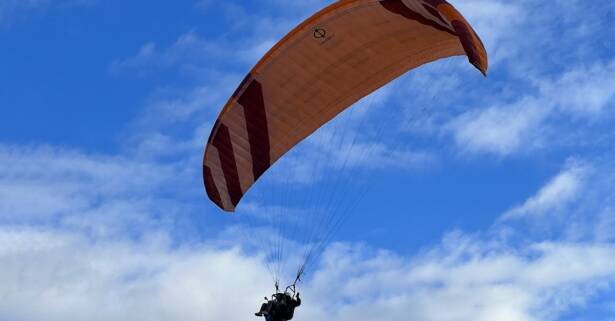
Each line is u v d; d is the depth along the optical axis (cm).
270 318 2806
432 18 2728
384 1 2777
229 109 3091
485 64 2603
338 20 2886
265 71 3023
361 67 3012
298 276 2841
